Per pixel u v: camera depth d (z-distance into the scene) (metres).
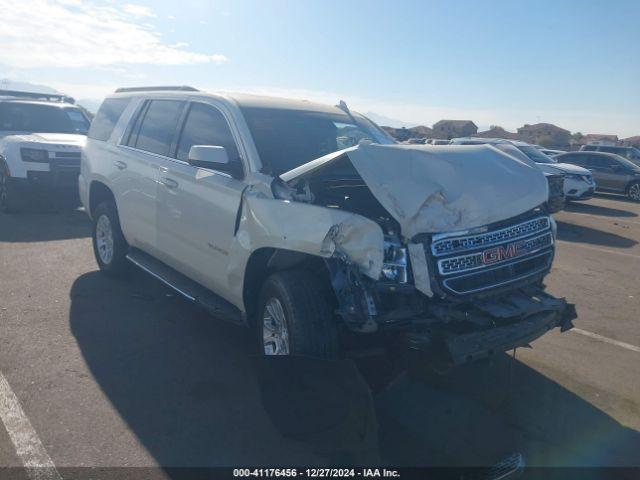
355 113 6.03
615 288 8.12
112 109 7.05
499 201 4.01
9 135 11.08
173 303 6.14
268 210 4.15
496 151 4.59
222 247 4.67
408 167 3.96
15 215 10.55
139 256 6.27
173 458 3.45
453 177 3.98
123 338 5.17
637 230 14.05
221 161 4.46
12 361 4.60
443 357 3.60
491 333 3.78
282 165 4.65
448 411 3.89
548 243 4.42
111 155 6.55
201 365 4.69
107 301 6.10
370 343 3.90
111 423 3.78
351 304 3.60
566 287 8.05
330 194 4.62
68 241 8.78
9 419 3.78
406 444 3.56
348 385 3.56
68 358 4.71
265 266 4.43
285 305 3.88
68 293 6.30
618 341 5.88
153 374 4.50
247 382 4.43
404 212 3.66
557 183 6.80
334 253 3.65
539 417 4.13
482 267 3.89
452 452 3.53
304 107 5.49
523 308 3.95
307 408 3.62
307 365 3.66
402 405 3.78
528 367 5.05
